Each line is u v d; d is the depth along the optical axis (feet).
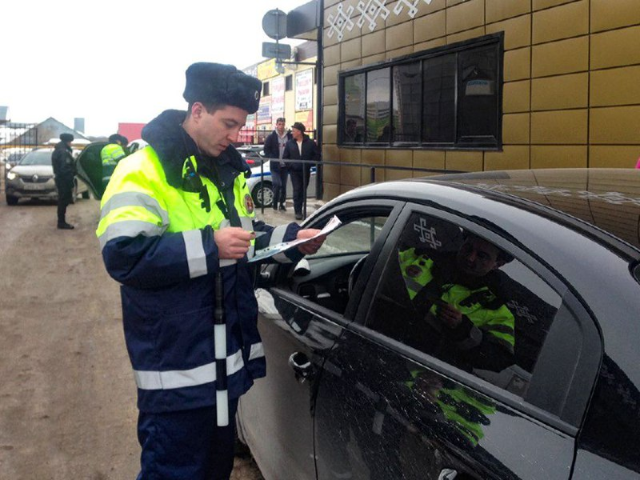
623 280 4.63
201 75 6.76
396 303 6.59
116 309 21.57
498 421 4.90
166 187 6.77
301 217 35.37
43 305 22.07
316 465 7.23
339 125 36.60
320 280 9.20
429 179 7.22
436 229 6.36
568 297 4.83
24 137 93.15
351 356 6.73
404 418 5.66
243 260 7.20
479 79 25.96
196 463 7.07
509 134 24.45
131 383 15.19
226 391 6.88
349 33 35.04
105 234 6.42
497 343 5.34
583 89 21.40
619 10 20.03
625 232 5.14
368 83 33.88
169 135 6.75
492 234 5.69
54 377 15.53
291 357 7.76
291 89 84.28
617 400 4.23
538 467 4.42
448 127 28.02
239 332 7.18
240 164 7.55
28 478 11.10
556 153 22.58
